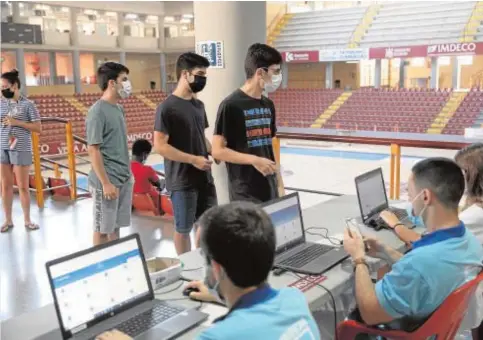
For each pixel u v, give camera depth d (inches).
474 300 78.1
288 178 332.8
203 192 123.8
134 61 731.4
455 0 658.8
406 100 583.2
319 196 250.7
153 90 705.0
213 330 41.6
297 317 43.7
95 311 61.5
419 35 636.1
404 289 63.8
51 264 58.7
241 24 173.8
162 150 115.0
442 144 148.2
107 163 122.2
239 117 104.2
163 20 686.5
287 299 44.8
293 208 90.8
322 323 97.2
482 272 66.1
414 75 713.0
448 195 65.5
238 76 177.2
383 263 81.8
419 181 67.3
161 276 74.0
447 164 66.9
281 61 106.2
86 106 569.9
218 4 172.6
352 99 621.9
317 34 717.9
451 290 64.2
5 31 510.0
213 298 67.7
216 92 177.8
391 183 160.6
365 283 69.3
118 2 599.5
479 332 91.1
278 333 41.6
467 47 538.3
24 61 565.3
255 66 103.3
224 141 104.9
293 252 86.0
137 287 67.2
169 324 61.7
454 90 569.6
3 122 184.5
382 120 567.8
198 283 71.3
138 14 647.1
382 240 94.7
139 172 205.0
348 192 286.4
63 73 639.8
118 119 123.3
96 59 675.4
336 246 90.6
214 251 42.9
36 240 182.7
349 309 93.0
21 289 139.7
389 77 730.2
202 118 123.7
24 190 192.9
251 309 42.5
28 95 545.0
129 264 67.2
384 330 69.8
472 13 631.8
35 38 542.0
